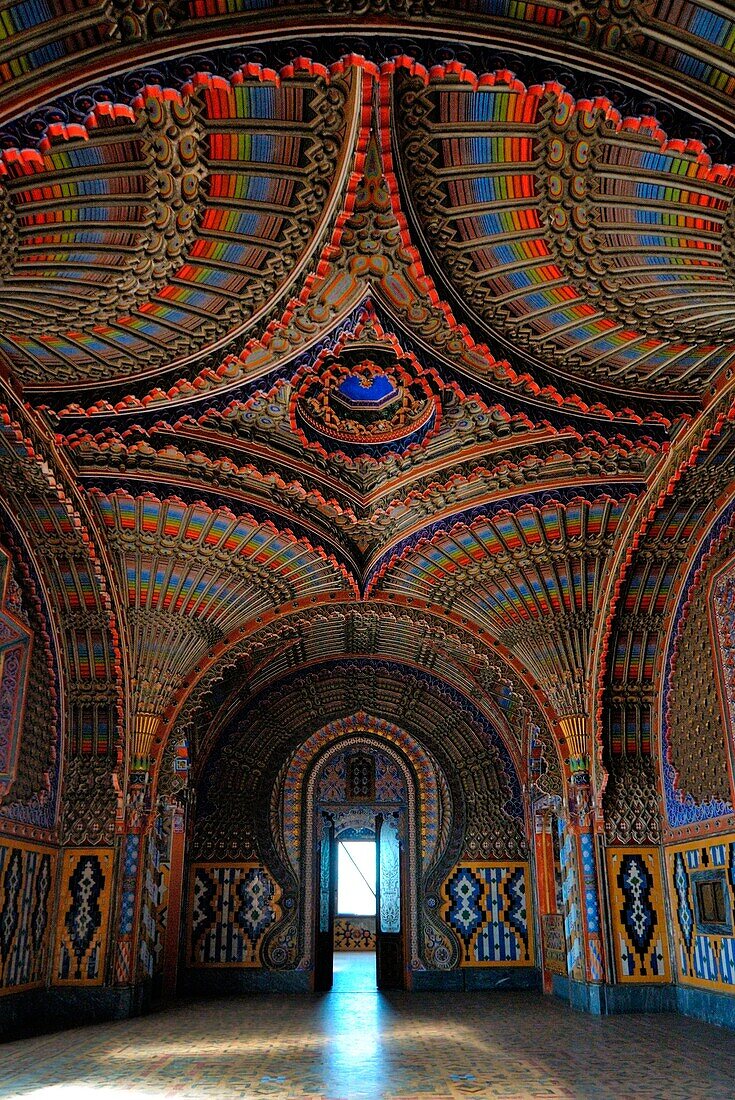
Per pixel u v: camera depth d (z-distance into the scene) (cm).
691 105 493
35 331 685
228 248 646
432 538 1052
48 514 964
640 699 1161
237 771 1524
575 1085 674
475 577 1137
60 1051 848
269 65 497
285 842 1495
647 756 1166
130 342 726
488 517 1016
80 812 1130
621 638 1141
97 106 486
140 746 1137
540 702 1194
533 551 1073
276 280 684
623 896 1123
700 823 1030
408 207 624
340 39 491
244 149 574
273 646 1386
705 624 1034
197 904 1451
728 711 973
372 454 935
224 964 1423
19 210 535
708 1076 704
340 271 682
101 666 1136
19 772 1005
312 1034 959
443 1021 1056
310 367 784
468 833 1500
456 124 569
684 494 966
